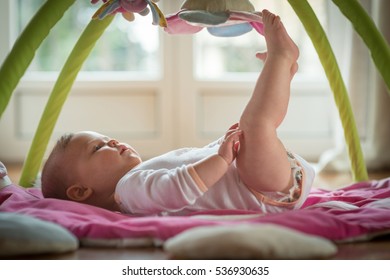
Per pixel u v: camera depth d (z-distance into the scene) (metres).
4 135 2.93
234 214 1.06
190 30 1.27
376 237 0.99
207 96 2.96
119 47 3.02
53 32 2.99
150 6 1.14
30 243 0.85
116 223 0.95
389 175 2.36
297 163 1.09
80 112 2.96
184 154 1.14
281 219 0.94
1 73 1.26
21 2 2.93
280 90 1.06
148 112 2.97
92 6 2.99
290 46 1.08
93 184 1.18
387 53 1.37
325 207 1.12
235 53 3.03
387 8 2.39
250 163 1.05
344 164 2.50
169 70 2.94
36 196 1.29
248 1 1.17
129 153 1.20
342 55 2.59
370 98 2.51
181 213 1.11
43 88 2.94
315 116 2.99
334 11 2.59
